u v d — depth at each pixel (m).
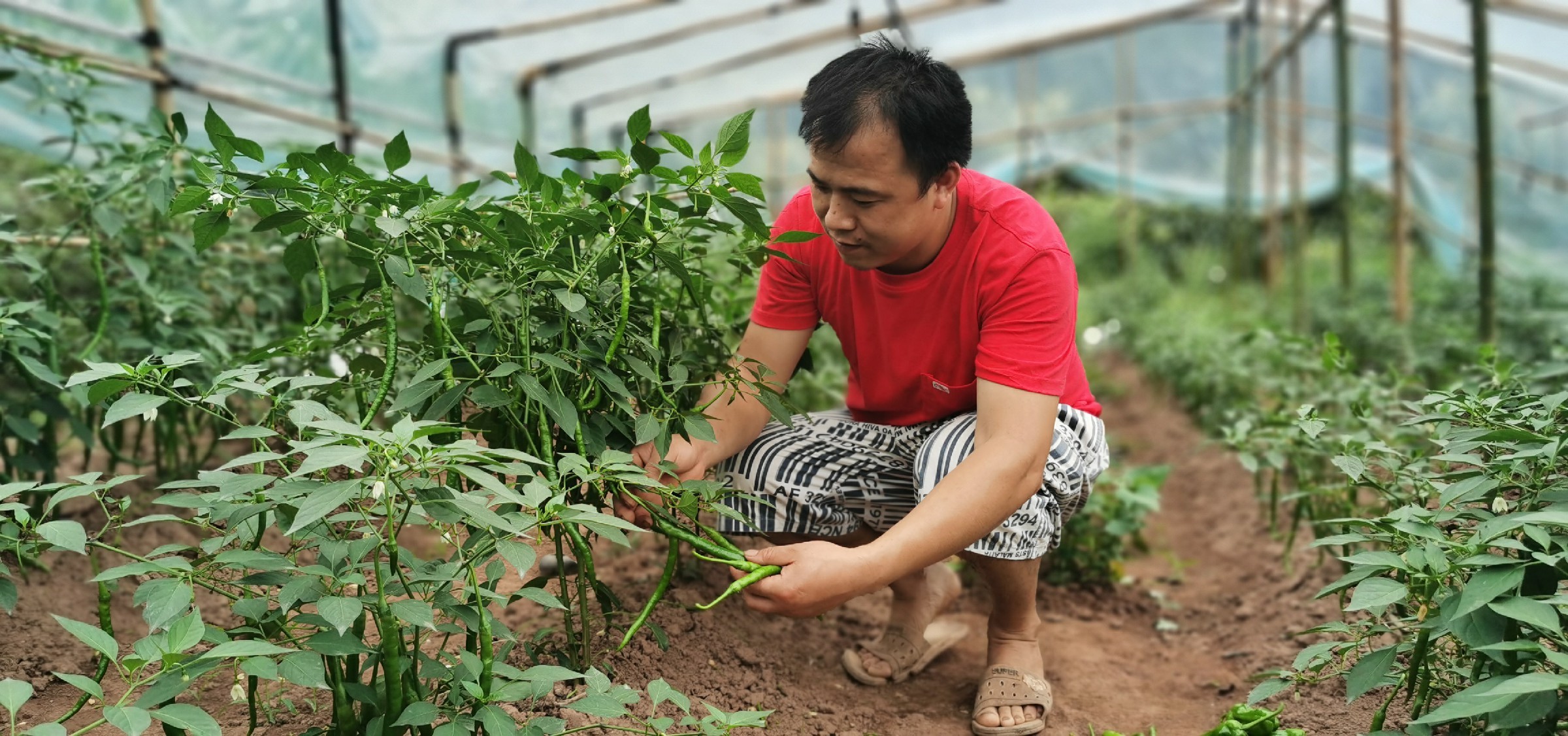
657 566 3.11
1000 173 14.05
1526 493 2.04
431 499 1.65
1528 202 11.41
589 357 2.03
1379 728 1.99
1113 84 12.84
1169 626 3.38
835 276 2.47
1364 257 14.02
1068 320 2.22
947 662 2.91
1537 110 10.86
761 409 2.50
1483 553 1.80
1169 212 16.31
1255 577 3.68
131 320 3.06
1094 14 10.12
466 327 2.01
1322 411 4.20
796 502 2.47
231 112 5.81
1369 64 11.54
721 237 3.39
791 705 2.46
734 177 1.98
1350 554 2.78
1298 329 8.15
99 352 3.05
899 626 2.75
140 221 3.28
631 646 2.45
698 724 1.83
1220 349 6.09
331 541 1.69
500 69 8.40
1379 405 3.51
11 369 2.80
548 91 9.36
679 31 8.20
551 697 2.18
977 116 13.07
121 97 5.07
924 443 2.38
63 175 3.10
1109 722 2.56
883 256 2.14
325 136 6.54
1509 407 2.40
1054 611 3.50
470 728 1.66
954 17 9.64
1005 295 2.21
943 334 2.36
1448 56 10.59
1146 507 3.82
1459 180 11.76
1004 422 2.15
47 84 3.29
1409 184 12.01
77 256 3.64
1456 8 8.44
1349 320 7.07
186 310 3.10
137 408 1.63
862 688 2.68
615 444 2.22
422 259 2.03
